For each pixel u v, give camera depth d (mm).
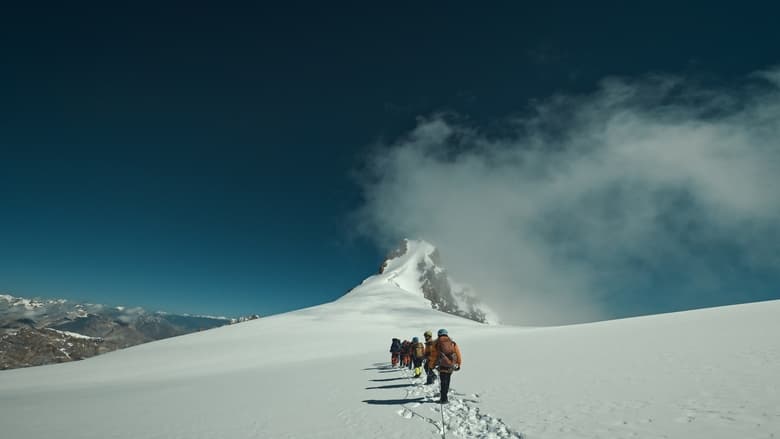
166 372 43094
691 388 9820
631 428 7402
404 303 156375
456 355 11617
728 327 21734
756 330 18969
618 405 9148
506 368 17891
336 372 24312
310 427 10359
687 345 17297
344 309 133125
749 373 10594
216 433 10516
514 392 12281
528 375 15141
